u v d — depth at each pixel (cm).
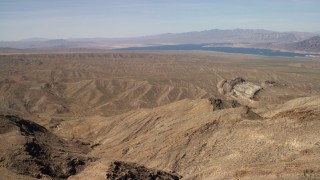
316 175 3697
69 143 7438
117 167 4694
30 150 5412
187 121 6644
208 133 5853
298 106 5903
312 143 4509
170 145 6006
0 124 6831
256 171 4141
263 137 5072
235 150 5194
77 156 5566
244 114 5878
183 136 6019
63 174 5147
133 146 6675
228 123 5800
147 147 6338
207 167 5184
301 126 4884
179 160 5609
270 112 6100
